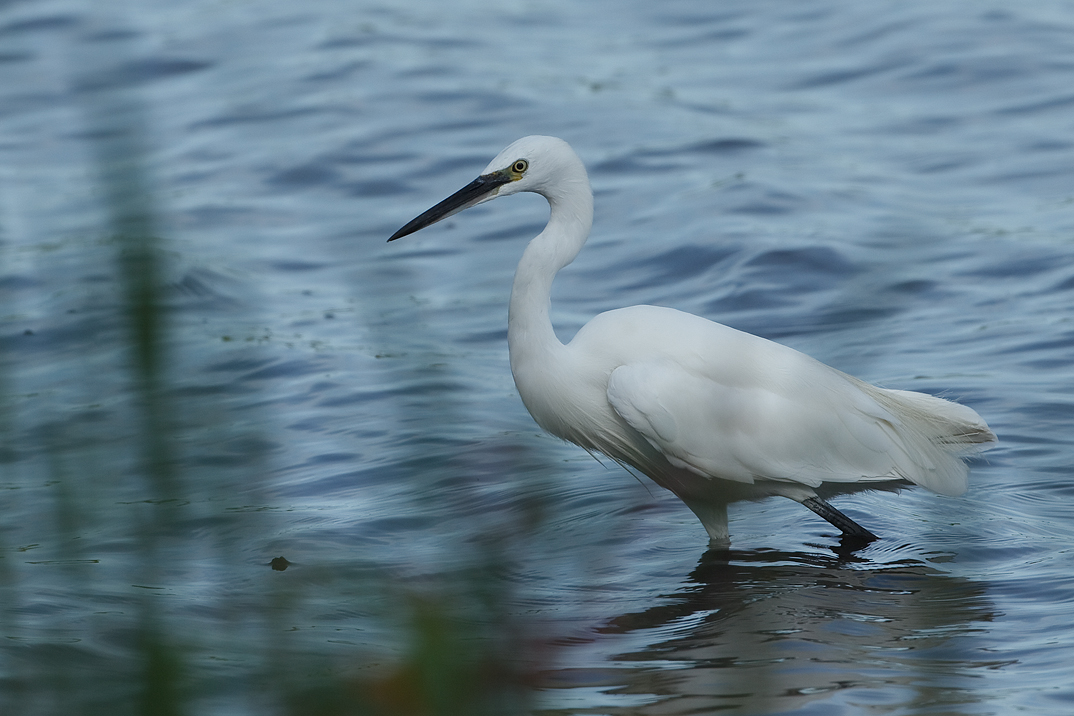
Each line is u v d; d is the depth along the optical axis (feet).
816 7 95.50
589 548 32.71
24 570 24.16
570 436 36.52
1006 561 30.35
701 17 96.32
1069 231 55.88
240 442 13.70
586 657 25.35
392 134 73.77
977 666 23.61
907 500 37.32
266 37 93.86
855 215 59.31
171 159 72.54
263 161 71.10
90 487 12.92
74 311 14.73
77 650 21.76
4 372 15.30
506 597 12.71
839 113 75.41
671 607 28.63
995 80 77.92
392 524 31.22
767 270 53.42
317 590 24.32
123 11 101.09
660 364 33.83
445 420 16.57
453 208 35.78
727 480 34.09
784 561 32.19
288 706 13.84
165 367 11.21
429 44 90.84
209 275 55.52
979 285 51.31
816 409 33.63
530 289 35.04
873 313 19.27
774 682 23.20
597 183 66.39
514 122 75.05
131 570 21.27
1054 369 43.01
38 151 74.74
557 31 94.94
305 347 48.08
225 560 16.11
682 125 73.82
